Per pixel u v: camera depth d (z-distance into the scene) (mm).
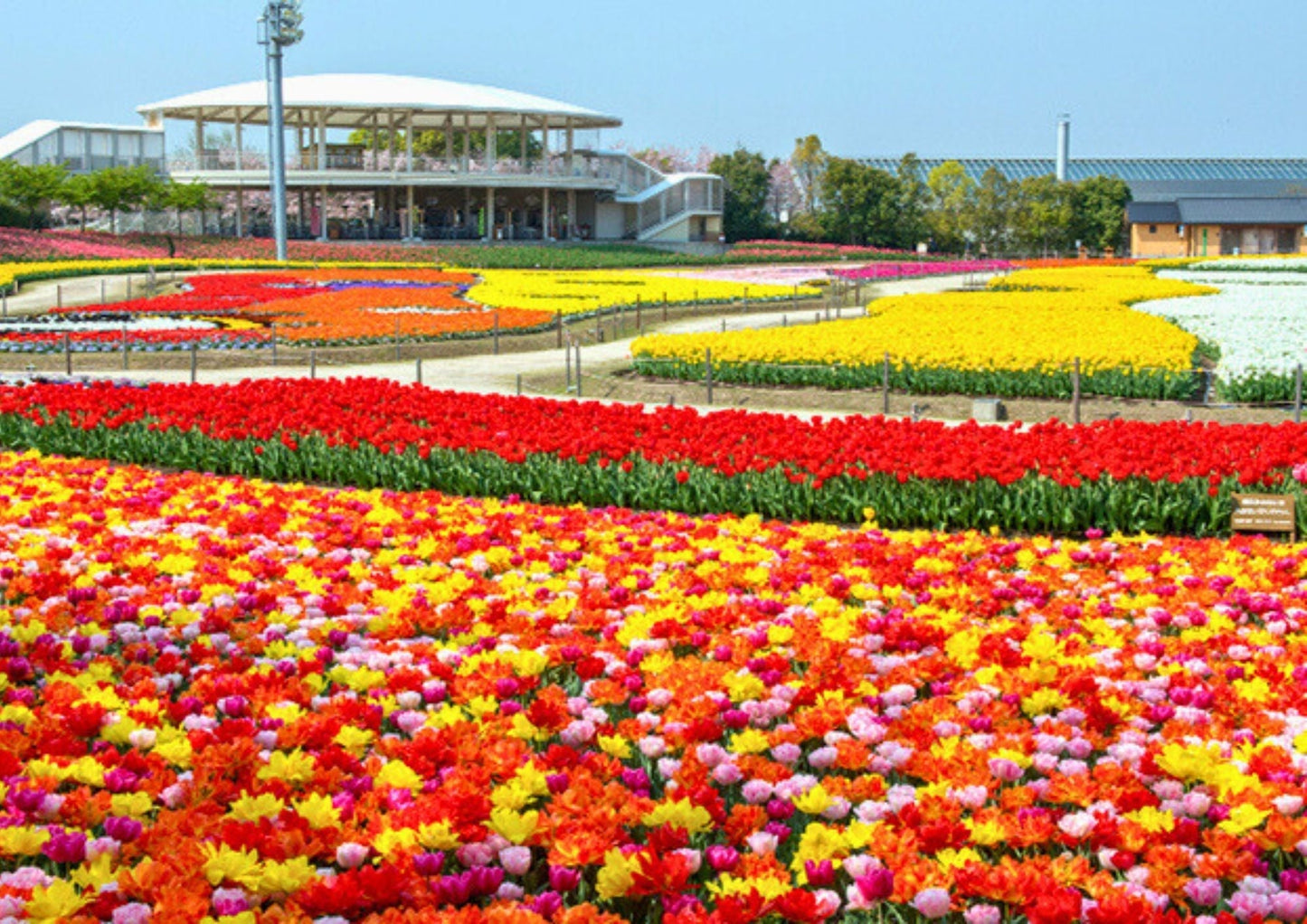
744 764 5539
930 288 66750
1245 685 6465
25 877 4398
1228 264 79125
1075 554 10633
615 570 9758
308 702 6504
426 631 8398
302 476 16500
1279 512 11094
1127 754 5684
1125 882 4617
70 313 44219
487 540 10641
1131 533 12719
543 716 5934
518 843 4789
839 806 5098
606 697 6426
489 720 6066
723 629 7980
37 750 5691
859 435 14891
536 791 5219
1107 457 12656
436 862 4570
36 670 7383
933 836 4695
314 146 100125
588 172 101188
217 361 33688
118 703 6391
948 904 4336
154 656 7852
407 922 4191
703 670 6754
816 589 8953
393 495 13188
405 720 6168
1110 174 138750
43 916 4172
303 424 16516
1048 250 113375
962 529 13078
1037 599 8797
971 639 7285
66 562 9711
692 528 11570
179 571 9492
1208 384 25703
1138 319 36375
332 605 8406
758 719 6270
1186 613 8359
